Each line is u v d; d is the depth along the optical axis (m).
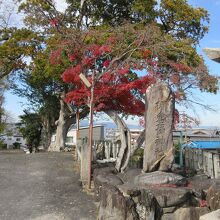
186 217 7.13
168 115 8.87
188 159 14.03
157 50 12.16
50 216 8.04
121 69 11.63
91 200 9.29
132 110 11.88
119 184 8.34
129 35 13.18
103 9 22.05
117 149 14.56
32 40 21.81
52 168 14.25
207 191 7.47
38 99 27.20
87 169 11.27
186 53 14.85
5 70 23.55
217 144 18.70
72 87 18.70
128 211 6.82
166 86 8.98
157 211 7.23
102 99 11.62
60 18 17.97
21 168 14.27
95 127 21.67
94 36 14.50
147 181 8.07
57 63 16.44
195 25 21.00
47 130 27.62
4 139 40.47
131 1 21.31
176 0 20.36
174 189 7.51
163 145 8.78
